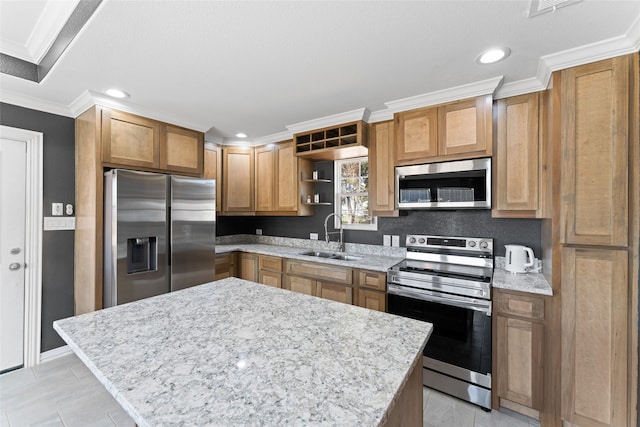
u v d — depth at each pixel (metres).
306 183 3.50
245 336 1.06
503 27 1.45
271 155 3.61
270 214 3.63
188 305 1.40
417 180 2.42
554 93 1.70
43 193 2.49
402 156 2.47
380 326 1.16
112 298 2.30
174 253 2.68
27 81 2.06
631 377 1.50
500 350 1.88
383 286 2.39
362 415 0.65
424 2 1.28
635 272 1.48
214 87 2.18
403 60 1.78
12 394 2.06
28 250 2.43
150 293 2.51
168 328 1.12
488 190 2.11
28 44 1.92
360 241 3.23
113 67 1.87
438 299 2.08
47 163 2.51
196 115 2.81
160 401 0.69
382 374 0.81
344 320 1.22
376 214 2.72
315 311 1.32
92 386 2.16
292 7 1.31
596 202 1.58
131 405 0.68
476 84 2.08
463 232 2.58
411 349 0.96
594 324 1.59
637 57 1.47
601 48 1.54
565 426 1.71
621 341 1.52
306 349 0.96
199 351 0.94
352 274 2.60
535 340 1.77
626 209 1.51
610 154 1.54
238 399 0.70
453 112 2.24
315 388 0.74
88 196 2.45
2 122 2.29
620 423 1.52
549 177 1.82
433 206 2.34
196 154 3.10
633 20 1.37
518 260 2.16
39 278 2.46
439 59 1.76
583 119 1.61
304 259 2.94
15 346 2.38
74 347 0.97
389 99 2.41
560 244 1.68
